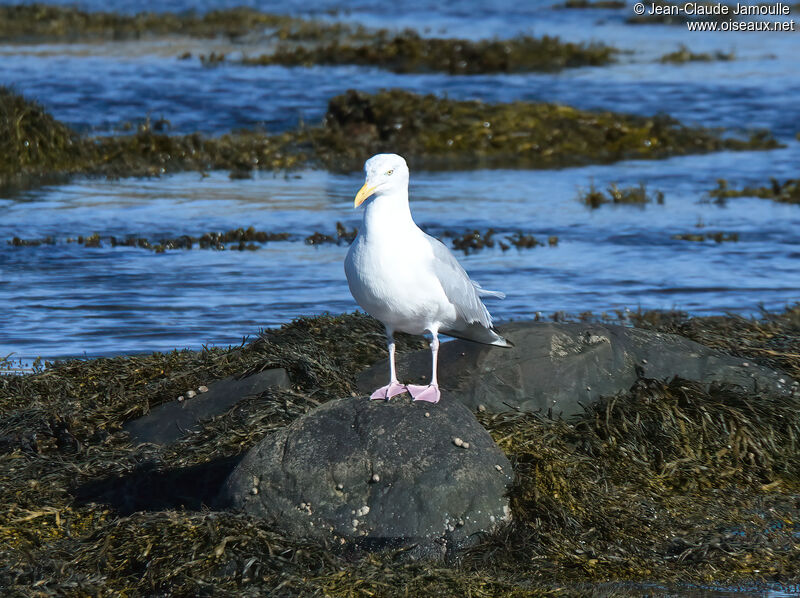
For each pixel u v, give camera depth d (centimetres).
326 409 918
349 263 916
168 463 1005
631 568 872
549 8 7200
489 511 877
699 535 921
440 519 858
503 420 1053
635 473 1024
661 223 2289
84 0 7038
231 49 4984
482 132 3197
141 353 1402
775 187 2605
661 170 2939
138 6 6856
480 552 857
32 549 870
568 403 1099
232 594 781
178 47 5012
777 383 1184
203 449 1020
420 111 3238
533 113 3309
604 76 4384
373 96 3278
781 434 1096
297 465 881
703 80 4312
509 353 1115
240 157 2889
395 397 925
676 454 1058
